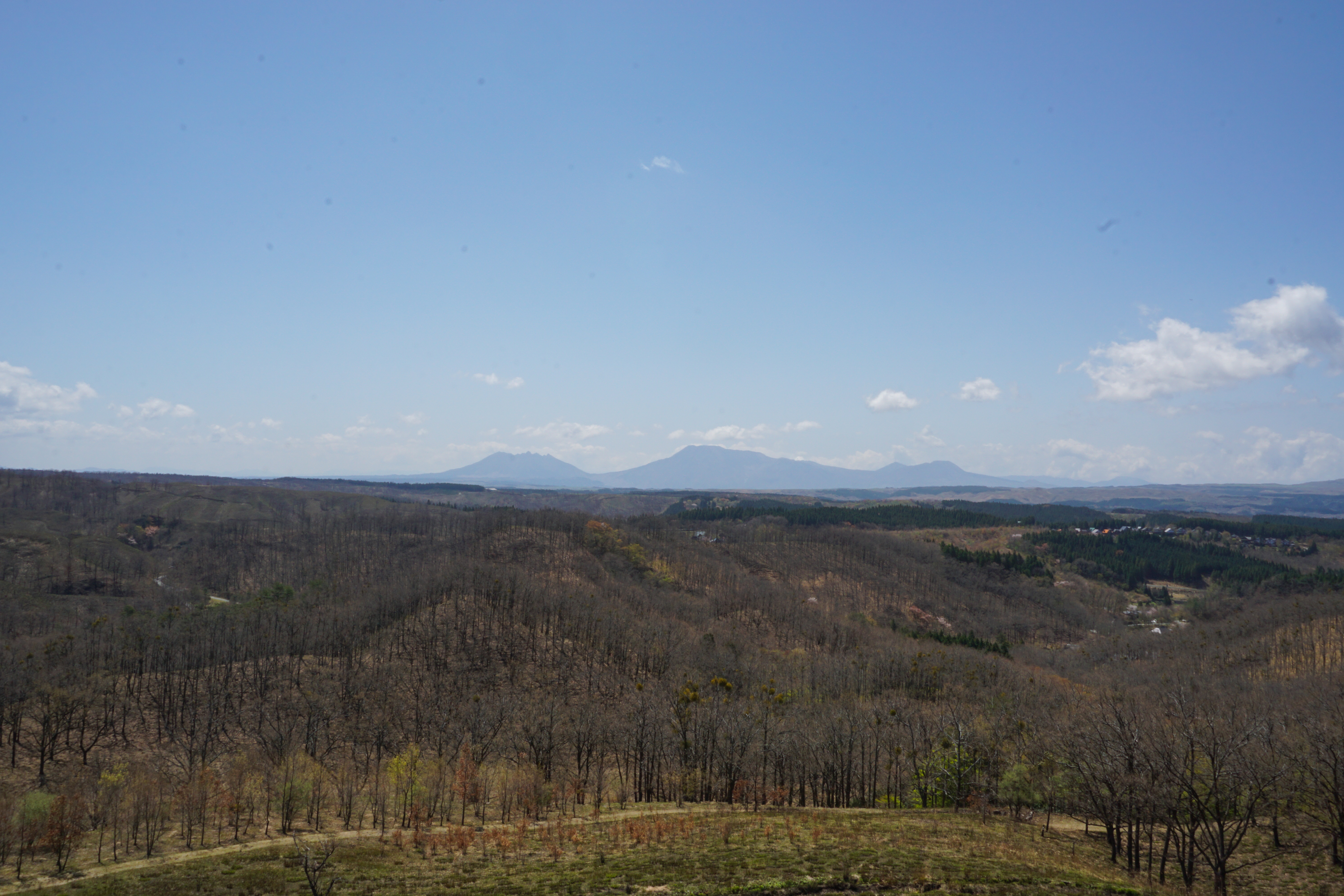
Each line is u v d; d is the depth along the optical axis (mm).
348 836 79688
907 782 125188
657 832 75438
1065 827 91062
